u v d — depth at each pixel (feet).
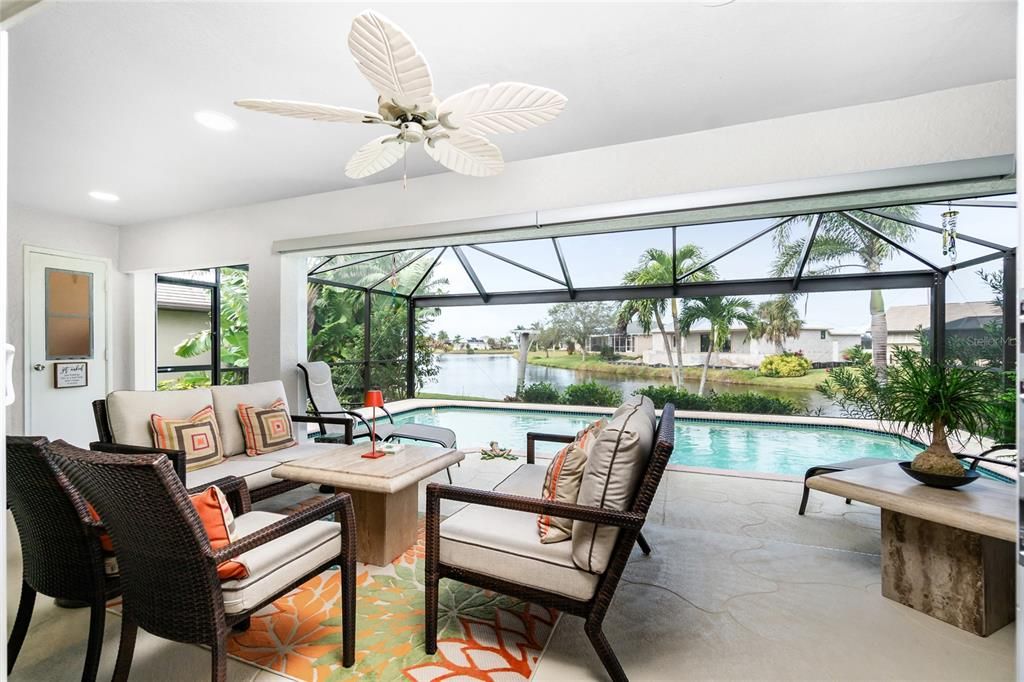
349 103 8.31
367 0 5.82
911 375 7.28
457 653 5.71
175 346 21.95
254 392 11.25
